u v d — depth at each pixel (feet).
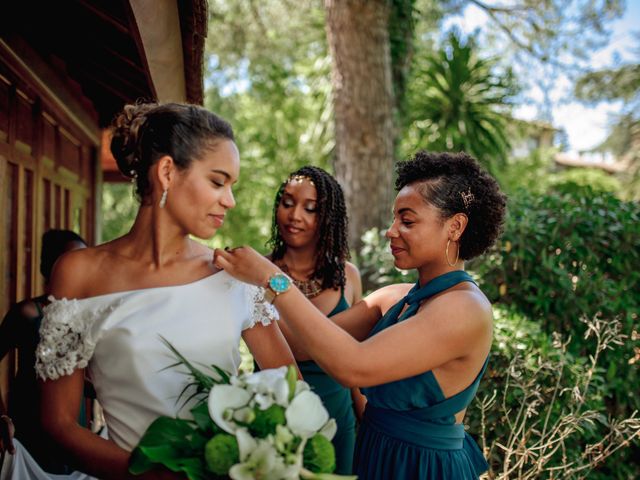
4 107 8.42
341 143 19.24
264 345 5.08
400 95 22.34
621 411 10.76
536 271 11.79
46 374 4.41
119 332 4.40
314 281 8.59
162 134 4.48
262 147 42.55
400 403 5.21
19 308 6.99
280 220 8.47
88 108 15.05
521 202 12.54
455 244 5.40
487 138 28.99
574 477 8.44
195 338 4.54
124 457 4.29
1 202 8.23
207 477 3.74
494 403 9.21
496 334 9.46
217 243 41.16
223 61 37.73
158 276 4.67
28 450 6.48
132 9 5.28
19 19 8.68
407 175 5.51
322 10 29.14
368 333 6.32
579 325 11.36
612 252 11.88
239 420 3.76
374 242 14.92
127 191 47.80
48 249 8.29
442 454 5.19
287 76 42.78
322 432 3.94
